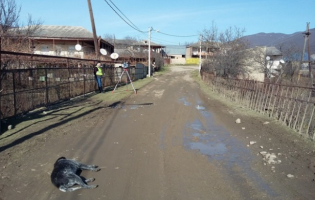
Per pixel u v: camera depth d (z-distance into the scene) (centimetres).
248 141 721
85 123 894
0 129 755
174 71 5500
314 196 426
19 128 804
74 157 586
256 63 2420
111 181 476
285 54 2902
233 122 950
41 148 638
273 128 852
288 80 1706
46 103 1167
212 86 2130
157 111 1150
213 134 795
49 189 445
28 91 1032
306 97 848
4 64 1130
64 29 3491
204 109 1223
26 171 511
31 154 598
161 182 473
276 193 436
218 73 2388
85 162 560
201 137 763
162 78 3650
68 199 415
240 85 1384
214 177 495
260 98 1131
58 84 1301
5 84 909
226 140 734
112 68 2366
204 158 594
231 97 1506
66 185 441
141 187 455
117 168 533
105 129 824
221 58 2355
